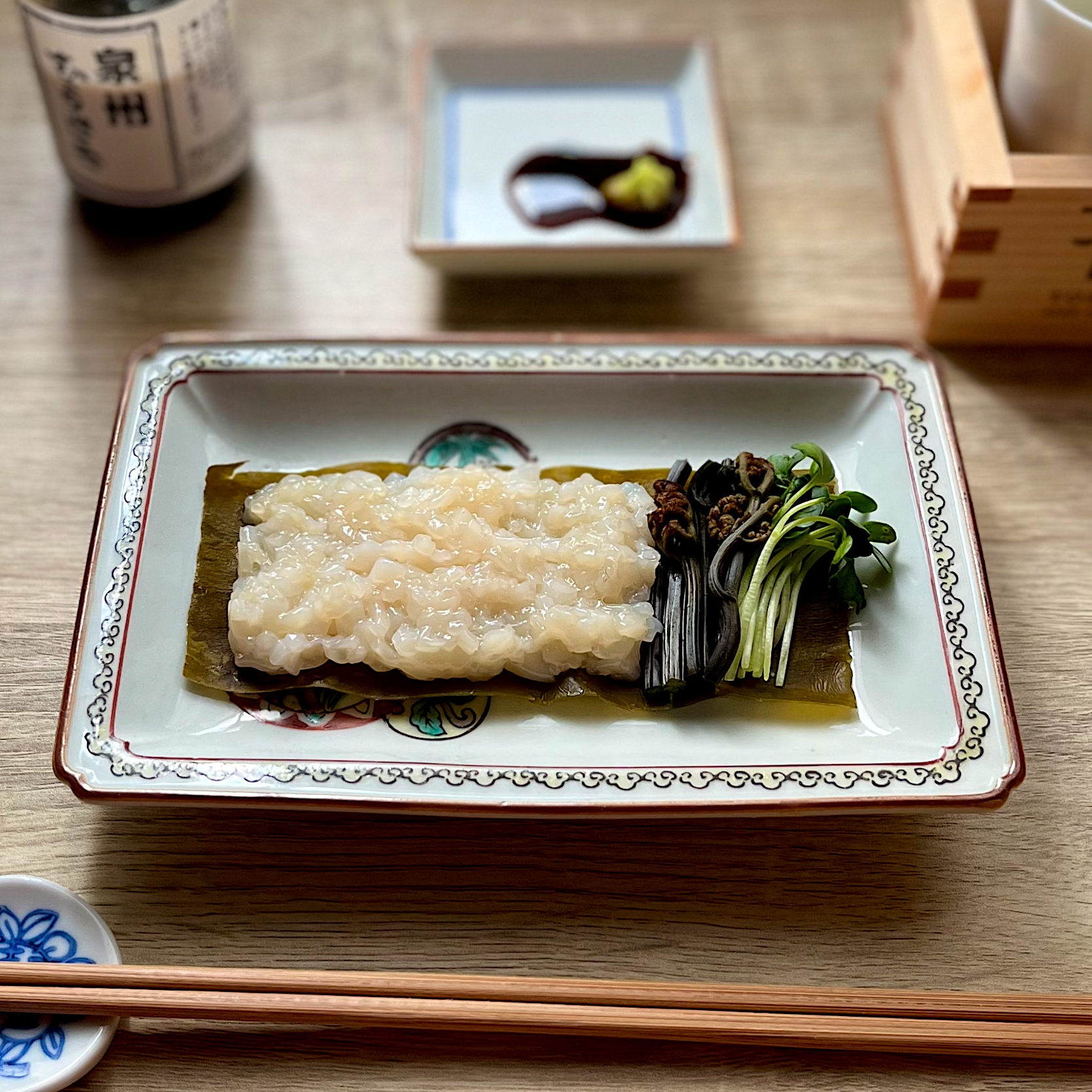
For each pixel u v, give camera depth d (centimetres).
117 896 41
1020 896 42
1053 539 48
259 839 42
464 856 42
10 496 48
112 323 52
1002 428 50
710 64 57
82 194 54
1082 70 47
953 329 52
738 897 42
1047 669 45
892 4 61
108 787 40
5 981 39
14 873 42
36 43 50
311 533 45
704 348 48
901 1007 39
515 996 39
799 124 58
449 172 56
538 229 54
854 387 47
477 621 43
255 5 61
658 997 39
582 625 43
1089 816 43
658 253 51
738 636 43
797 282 54
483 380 48
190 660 43
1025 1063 40
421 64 57
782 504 44
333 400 48
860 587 44
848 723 43
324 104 58
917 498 45
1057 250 49
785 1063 40
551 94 58
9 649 45
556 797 40
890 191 56
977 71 50
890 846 42
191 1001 39
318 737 43
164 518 45
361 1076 39
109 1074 39
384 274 54
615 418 48
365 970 41
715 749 42
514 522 45
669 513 44
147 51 49
